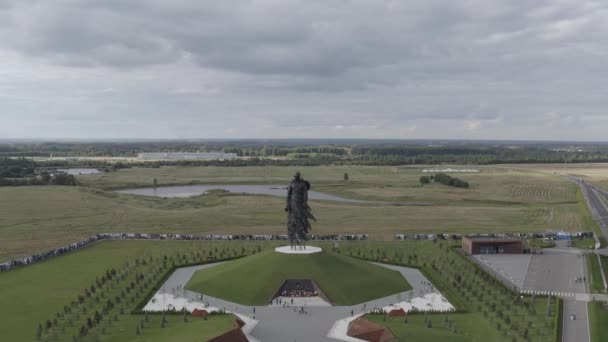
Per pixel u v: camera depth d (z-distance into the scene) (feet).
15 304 416.87
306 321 386.52
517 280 495.00
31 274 507.71
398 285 477.77
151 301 431.43
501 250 610.24
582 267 545.85
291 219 525.34
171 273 519.19
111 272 503.61
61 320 380.37
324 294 439.22
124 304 419.13
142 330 361.71
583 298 438.81
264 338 353.31
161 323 374.63
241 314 401.70
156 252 607.37
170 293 454.40
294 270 472.03
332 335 358.23
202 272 515.09
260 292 442.50
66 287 465.06
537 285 478.59
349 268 490.49
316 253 502.79
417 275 515.91
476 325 375.04
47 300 427.74
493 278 488.85
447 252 611.47
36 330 360.69
